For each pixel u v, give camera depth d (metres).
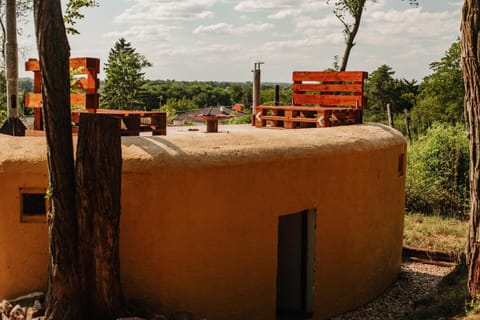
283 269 7.91
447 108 32.22
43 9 5.49
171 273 6.36
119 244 6.20
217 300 6.60
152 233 6.28
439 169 15.66
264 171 6.78
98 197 5.71
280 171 6.92
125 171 6.18
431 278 9.76
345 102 9.33
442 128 16.55
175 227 6.32
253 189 6.71
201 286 6.50
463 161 15.50
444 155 15.72
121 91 47.06
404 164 9.45
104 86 47.25
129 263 6.31
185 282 6.42
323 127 8.48
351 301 8.08
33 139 6.57
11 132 8.02
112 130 5.70
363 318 7.82
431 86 33.84
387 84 52.81
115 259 5.89
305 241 7.59
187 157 6.32
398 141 8.98
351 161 7.76
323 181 7.41
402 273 9.91
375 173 8.28
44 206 6.40
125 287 6.34
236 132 7.21
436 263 10.63
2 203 6.37
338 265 7.77
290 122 9.06
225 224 6.56
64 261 5.71
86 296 5.89
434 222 13.49
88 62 6.80
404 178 9.53
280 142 7.07
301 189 7.16
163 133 7.39
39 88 7.67
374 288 8.62
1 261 6.49
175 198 6.29
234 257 6.66
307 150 7.20
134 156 6.22
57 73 5.57
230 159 6.53
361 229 8.08
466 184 15.34
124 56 47.47
